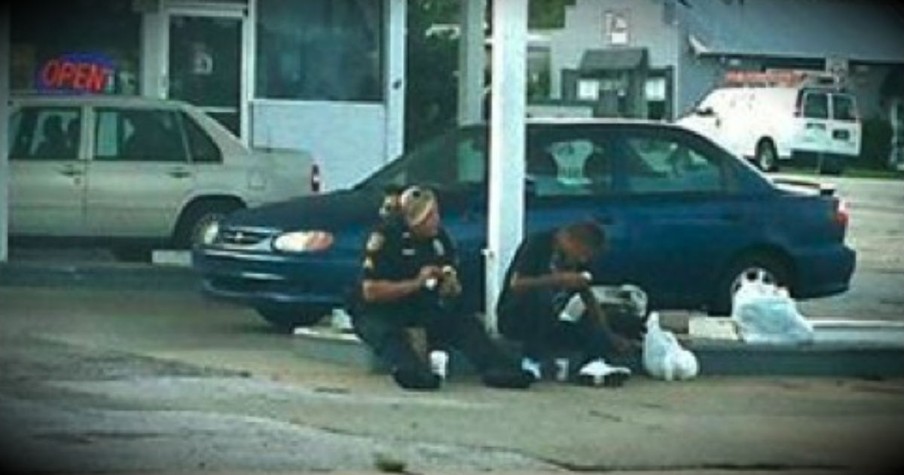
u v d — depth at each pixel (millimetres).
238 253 15906
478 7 23156
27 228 20703
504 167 14398
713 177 16812
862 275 23969
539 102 35375
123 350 15086
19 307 17953
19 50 24469
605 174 16328
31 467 10523
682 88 50312
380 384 13680
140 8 24516
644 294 15281
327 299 15695
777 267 16984
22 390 13031
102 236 20828
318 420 12172
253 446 11242
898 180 46594
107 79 24625
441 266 13742
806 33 51844
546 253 14062
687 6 50469
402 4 24969
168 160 20906
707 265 16625
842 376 15062
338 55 24922
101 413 12219
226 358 14734
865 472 11242
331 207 16016
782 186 17578
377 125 25031
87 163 20719
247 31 24719
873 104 52375
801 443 12062
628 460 11281
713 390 14070
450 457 11141
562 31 51000
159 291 19719
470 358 13812
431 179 16219
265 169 21125
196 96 24719
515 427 12188
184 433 11594
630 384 14180
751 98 47281
